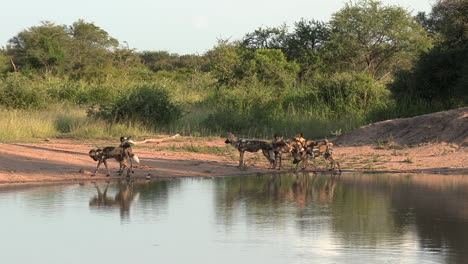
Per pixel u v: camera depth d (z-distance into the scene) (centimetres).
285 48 5831
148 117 3025
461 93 3173
